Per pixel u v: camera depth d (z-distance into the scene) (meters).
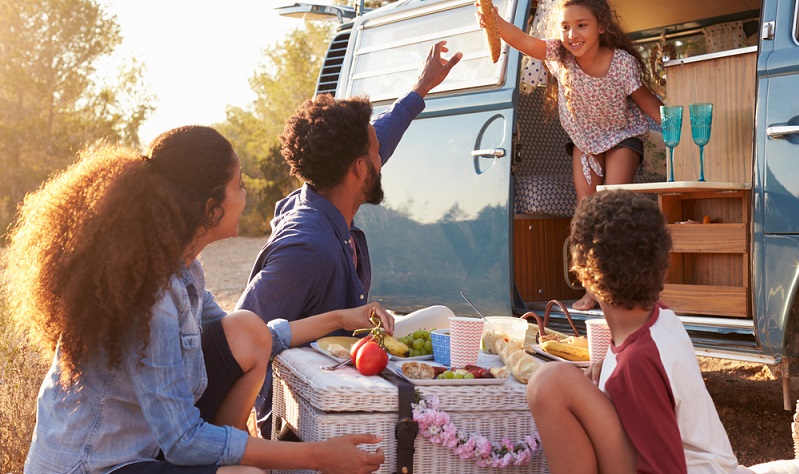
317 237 2.72
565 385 1.85
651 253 1.82
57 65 17.14
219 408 2.26
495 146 4.16
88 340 1.80
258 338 2.24
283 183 19.09
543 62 4.49
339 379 2.11
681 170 3.74
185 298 2.00
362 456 1.98
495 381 2.12
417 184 4.52
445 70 3.74
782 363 3.23
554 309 4.11
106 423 1.87
